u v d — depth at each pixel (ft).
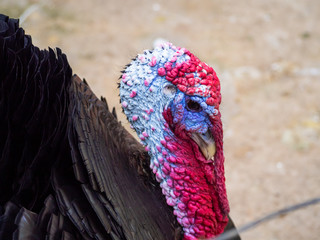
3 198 2.01
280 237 3.26
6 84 2.03
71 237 1.92
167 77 2.09
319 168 3.65
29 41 2.12
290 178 3.59
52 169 1.98
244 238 3.26
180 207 2.17
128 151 2.19
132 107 2.13
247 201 3.45
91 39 4.74
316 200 1.91
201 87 2.09
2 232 1.89
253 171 3.63
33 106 2.04
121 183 2.05
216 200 2.22
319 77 4.49
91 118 2.04
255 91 4.30
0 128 2.01
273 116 4.07
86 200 1.99
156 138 2.13
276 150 3.78
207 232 2.21
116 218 1.97
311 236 3.26
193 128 2.14
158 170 2.16
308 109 4.15
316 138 3.88
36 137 2.04
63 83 2.06
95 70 4.36
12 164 2.02
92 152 1.98
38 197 2.00
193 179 2.17
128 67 2.14
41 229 1.91
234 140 3.84
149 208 2.11
